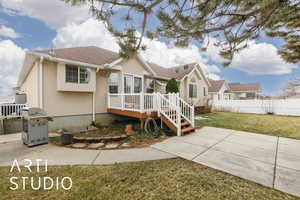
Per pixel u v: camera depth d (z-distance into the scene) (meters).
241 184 2.62
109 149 4.48
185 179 2.78
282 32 3.70
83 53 8.84
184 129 6.27
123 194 2.37
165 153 4.12
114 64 8.22
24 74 9.75
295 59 5.06
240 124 8.43
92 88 7.49
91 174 2.97
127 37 3.08
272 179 2.78
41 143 4.89
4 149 4.47
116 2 2.68
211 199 2.24
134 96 8.34
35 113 4.85
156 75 11.55
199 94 17.36
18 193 2.41
